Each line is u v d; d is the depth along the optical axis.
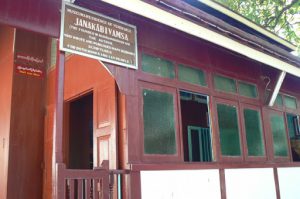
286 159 7.35
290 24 14.96
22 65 6.60
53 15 3.88
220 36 4.86
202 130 7.62
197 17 4.50
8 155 6.20
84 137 6.92
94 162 5.07
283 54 5.96
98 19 4.27
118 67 4.46
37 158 6.52
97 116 5.20
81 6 4.22
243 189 5.95
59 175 3.63
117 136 4.64
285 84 8.05
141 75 4.77
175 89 5.21
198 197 5.09
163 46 5.20
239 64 6.69
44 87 6.83
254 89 6.94
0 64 7.10
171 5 4.13
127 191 4.28
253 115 6.73
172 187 4.76
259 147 6.64
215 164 5.53
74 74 6.18
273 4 14.57
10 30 6.79
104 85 5.12
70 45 3.94
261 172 6.49
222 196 5.49
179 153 5.01
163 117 4.93
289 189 7.11
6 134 6.35
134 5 3.73
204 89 5.74
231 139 6.02
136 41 4.72
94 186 3.91
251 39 5.33
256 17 14.65
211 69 5.99
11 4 3.63
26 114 6.52
